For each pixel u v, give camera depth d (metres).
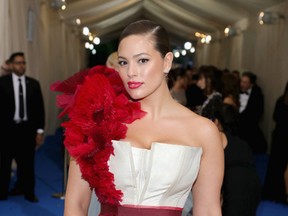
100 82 1.60
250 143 9.30
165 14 18.14
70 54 14.53
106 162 1.51
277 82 9.30
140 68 1.50
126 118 1.57
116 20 18.98
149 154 1.52
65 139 1.56
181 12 16.11
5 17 6.43
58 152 9.34
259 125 10.21
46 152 9.28
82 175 1.52
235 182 2.46
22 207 5.41
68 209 1.58
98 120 1.57
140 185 1.53
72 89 1.71
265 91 10.10
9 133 5.57
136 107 1.57
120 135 1.54
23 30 7.70
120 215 1.54
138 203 1.53
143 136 1.56
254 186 2.49
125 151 1.52
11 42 6.89
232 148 2.57
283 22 9.09
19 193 5.96
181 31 21.41
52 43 11.13
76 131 1.55
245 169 2.51
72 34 15.17
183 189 1.55
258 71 10.70
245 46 12.10
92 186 1.54
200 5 13.11
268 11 9.62
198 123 1.58
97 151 1.52
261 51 10.56
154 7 17.83
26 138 5.60
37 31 8.95
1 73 6.20
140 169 1.52
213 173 1.58
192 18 16.36
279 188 6.09
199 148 1.55
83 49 19.70
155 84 1.53
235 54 13.34
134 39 1.50
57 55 11.86
